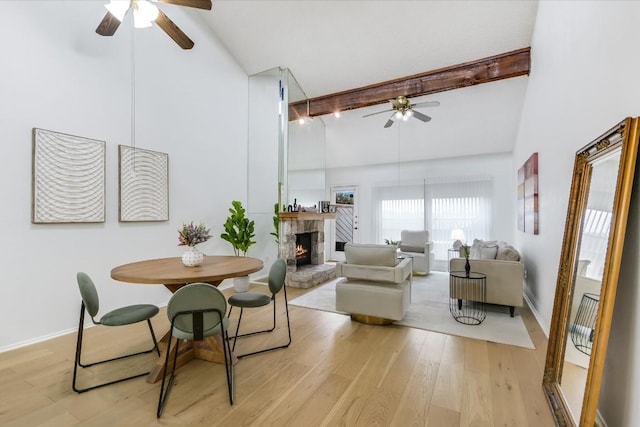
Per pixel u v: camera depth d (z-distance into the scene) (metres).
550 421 1.66
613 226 1.37
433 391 1.94
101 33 2.60
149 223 3.66
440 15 3.72
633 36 1.38
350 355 2.45
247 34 4.55
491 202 6.32
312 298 4.16
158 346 2.43
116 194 3.31
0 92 2.48
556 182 2.70
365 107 5.75
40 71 2.71
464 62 4.30
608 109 1.64
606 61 1.67
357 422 1.65
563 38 2.48
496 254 3.89
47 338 2.74
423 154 6.80
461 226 6.56
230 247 4.87
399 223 7.24
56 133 2.79
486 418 1.68
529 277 4.02
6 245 2.52
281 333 2.91
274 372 2.18
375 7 3.79
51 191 2.77
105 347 2.59
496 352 2.50
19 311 2.59
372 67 4.68
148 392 1.93
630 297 1.35
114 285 3.29
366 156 7.36
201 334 1.82
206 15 4.37
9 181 2.54
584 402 1.38
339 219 8.43
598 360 1.34
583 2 2.03
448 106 5.38
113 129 3.27
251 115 5.35
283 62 4.92
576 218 1.92
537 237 3.50
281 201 4.95
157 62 3.75
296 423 1.64
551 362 1.95
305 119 5.78
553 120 2.80
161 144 3.80
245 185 5.20
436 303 3.92
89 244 3.07
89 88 3.06
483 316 3.39
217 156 4.66
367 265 3.16
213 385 2.01
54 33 2.80
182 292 1.74
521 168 4.65
